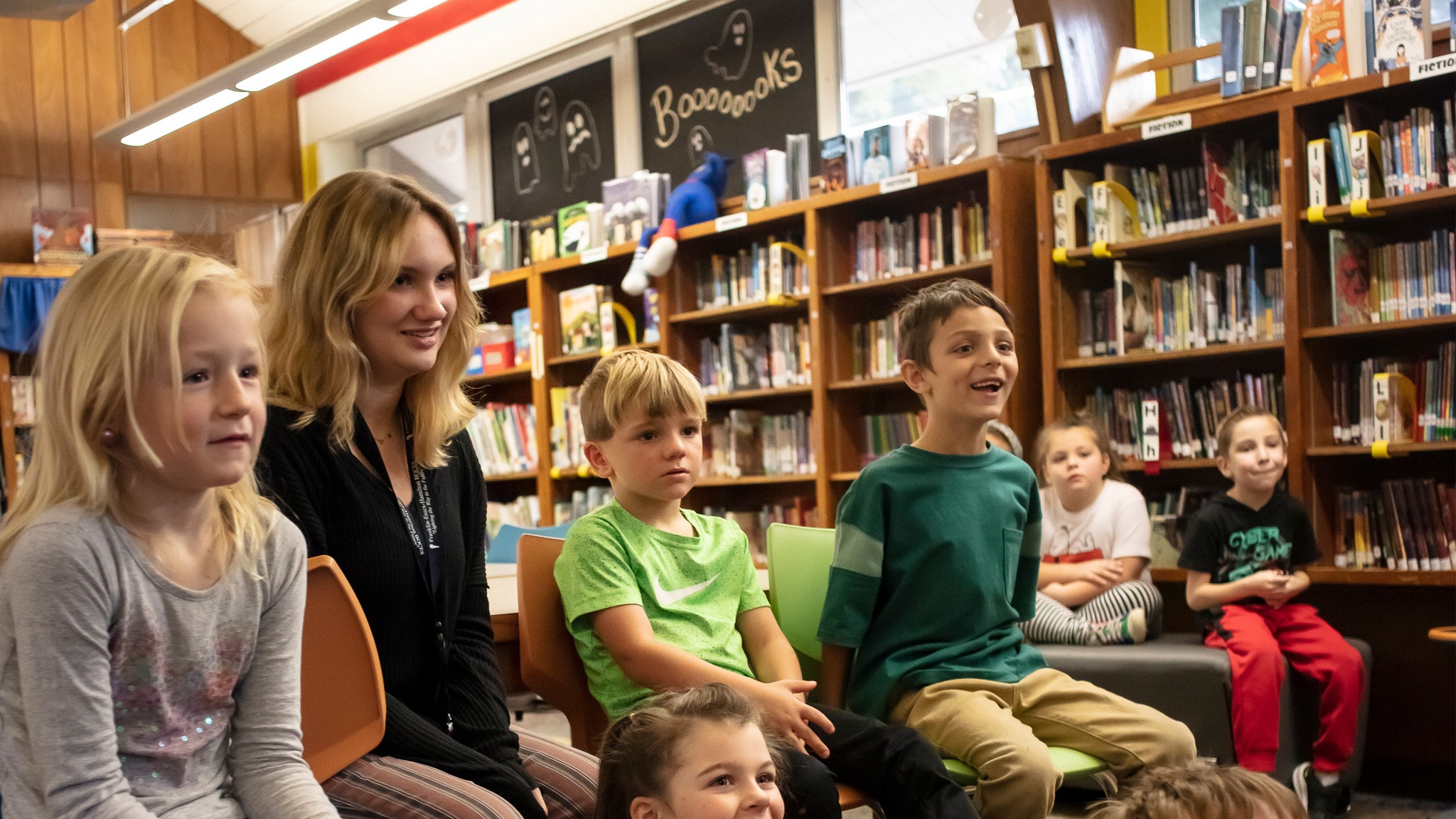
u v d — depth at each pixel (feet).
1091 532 10.57
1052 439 10.76
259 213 24.39
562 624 6.18
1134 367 12.50
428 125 22.68
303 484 4.94
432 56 21.42
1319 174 10.44
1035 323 12.58
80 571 3.58
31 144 22.08
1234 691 8.85
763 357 15.15
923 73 15.38
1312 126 10.70
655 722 4.56
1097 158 12.12
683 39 17.61
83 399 3.65
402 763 4.71
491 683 5.46
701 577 6.45
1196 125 11.00
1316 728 9.75
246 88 19.01
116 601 3.67
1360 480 11.02
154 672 3.78
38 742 3.51
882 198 13.73
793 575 7.25
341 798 4.53
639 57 18.24
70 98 22.47
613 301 17.13
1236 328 11.33
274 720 4.10
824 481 14.02
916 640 6.79
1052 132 12.35
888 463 7.03
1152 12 13.17
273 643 4.17
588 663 6.06
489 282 18.28
